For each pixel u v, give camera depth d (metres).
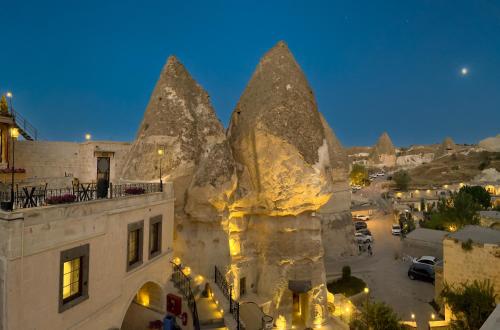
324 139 23.22
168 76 21.36
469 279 22.55
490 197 56.00
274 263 22.25
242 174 22.12
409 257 37.66
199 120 20.95
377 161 130.50
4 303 8.09
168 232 16.67
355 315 22.25
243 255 22.22
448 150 122.00
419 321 24.62
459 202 38.91
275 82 22.70
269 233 22.42
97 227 11.20
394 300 28.09
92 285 11.02
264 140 21.59
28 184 25.08
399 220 53.56
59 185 26.91
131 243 13.75
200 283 18.44
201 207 19.30
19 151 26.25
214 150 20.42
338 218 38.41
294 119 21.88
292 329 21.59
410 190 75.31
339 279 31.67
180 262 19.11
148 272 14.64
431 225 41.97
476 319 19.27
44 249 9.09
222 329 15.09
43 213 9.14
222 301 17.19
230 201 20.67
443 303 25.06
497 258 21.55
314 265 22.61
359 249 41.34
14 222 8.26
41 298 9.04
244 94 24.33
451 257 23.48
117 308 12.41
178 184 19.28
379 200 72.50
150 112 21.05
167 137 19.72
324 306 22.66
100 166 28.59
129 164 20.14
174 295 15.71
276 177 21.36
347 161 40.34
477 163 98.88
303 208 21.97
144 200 14.40
